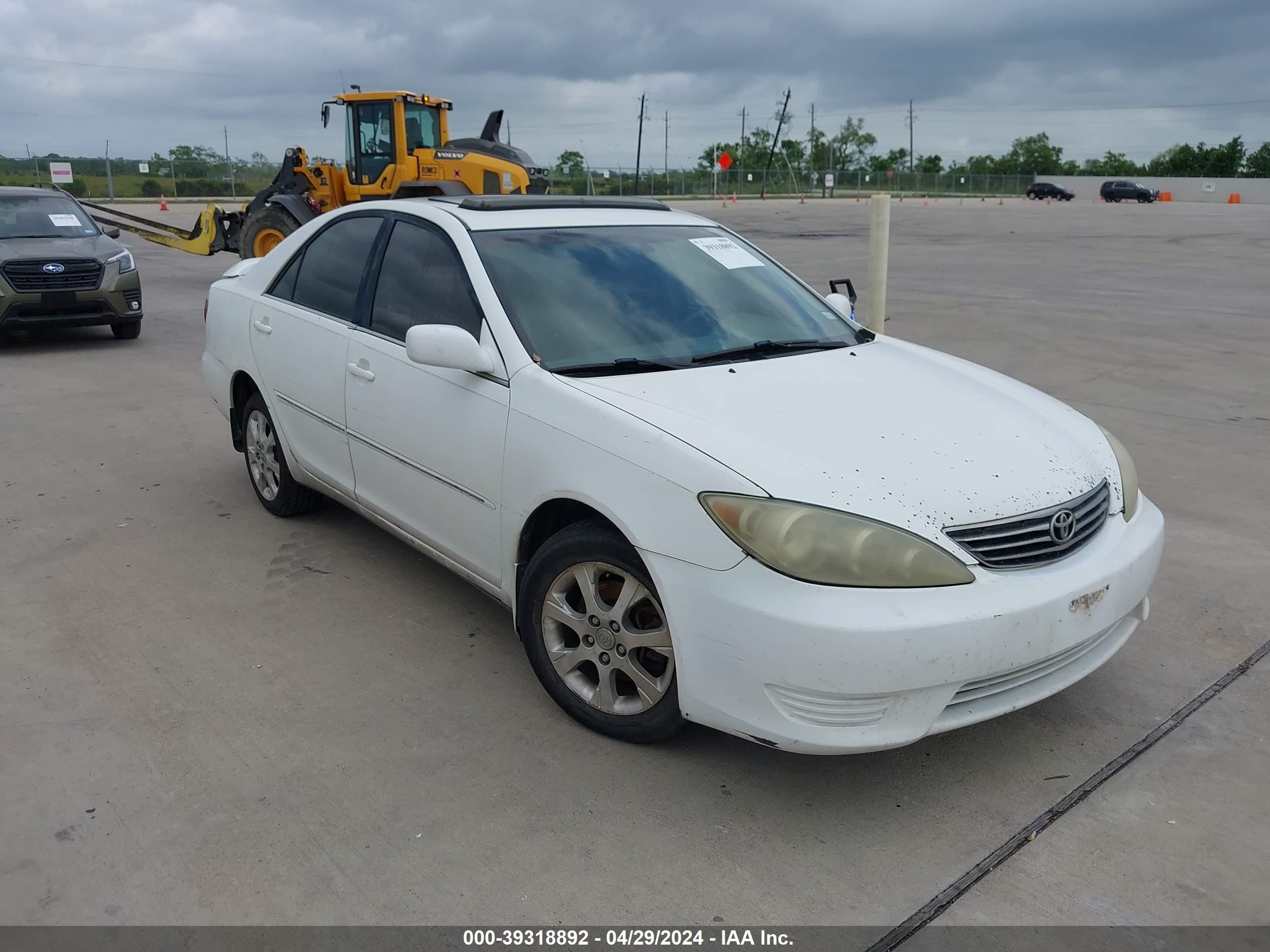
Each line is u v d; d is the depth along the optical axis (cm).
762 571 263
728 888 257
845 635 254
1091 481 310
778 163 10438
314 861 264
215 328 529
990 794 298
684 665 281
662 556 281
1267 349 1006
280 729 325
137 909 247
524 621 334
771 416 304
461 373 353
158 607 413
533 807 288
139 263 1883
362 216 442
